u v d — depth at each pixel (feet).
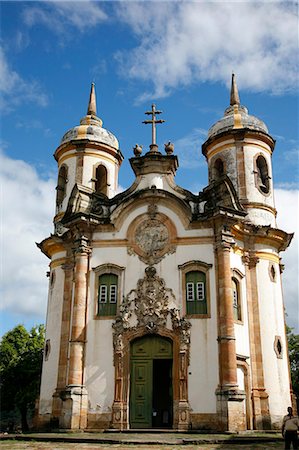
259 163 104.42
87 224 89.15
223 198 87.61
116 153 112.47
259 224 97.35
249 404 82.58
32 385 134.51
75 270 87.86
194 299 83.76
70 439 64.69
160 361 86.02
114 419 78.74
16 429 151.43
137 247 88.17
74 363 82.02
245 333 86.58
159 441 61.67
